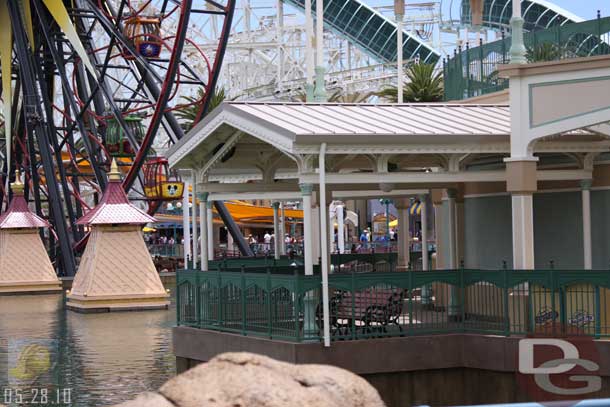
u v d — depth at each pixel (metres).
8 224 52.56
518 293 19.91
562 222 23.14
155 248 67.50
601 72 19.69
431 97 63.47
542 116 20.38
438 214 27.50
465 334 20.14
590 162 22.09
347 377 8.64
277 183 23.78
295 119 20.78
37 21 56.22
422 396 19.95
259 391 8.29
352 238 78.56
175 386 8.41
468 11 57.78
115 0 76.06
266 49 94.44
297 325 19.58
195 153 23.66
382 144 20.27
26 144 63.09
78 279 43.62
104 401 21.66
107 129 54.31
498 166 24.09
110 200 43.53
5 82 57.19
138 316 40.25
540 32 25.19
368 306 20.06
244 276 21.16
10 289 51.94
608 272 18.83
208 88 52.12
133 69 56.75
